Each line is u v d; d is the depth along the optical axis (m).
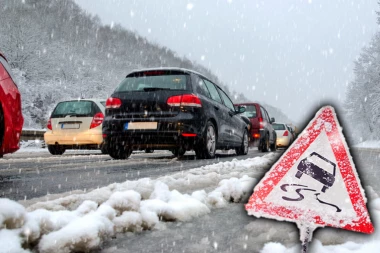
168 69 5.86
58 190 2.78
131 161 5.95
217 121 6.41
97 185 3.05
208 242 1.45
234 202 2.31
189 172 3.54
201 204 2.00
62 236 1.23
